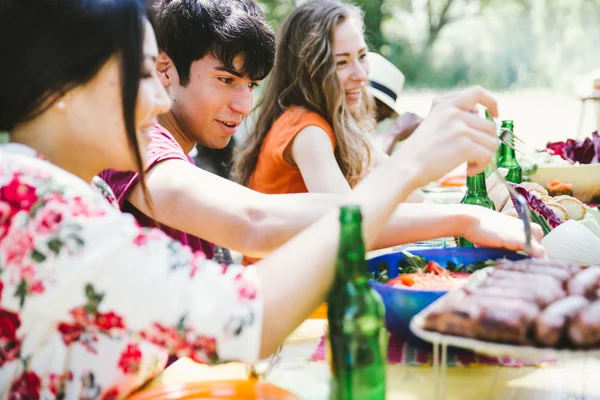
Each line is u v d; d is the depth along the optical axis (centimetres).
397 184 100
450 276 129
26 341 93
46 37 91
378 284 115
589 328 78
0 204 86
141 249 86
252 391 99
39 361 96
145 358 107
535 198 172
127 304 85
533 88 1455
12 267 86
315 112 242
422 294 109
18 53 92
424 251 140
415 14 1501
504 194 182
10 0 91
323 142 232
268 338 90
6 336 92
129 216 92
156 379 112
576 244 143
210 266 90
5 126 95
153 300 85
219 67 175
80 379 99
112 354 101
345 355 85
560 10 1436
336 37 258
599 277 92
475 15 1505
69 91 94
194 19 171
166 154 144
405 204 150
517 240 137
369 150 258
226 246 134
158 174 140
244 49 174
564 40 1435
